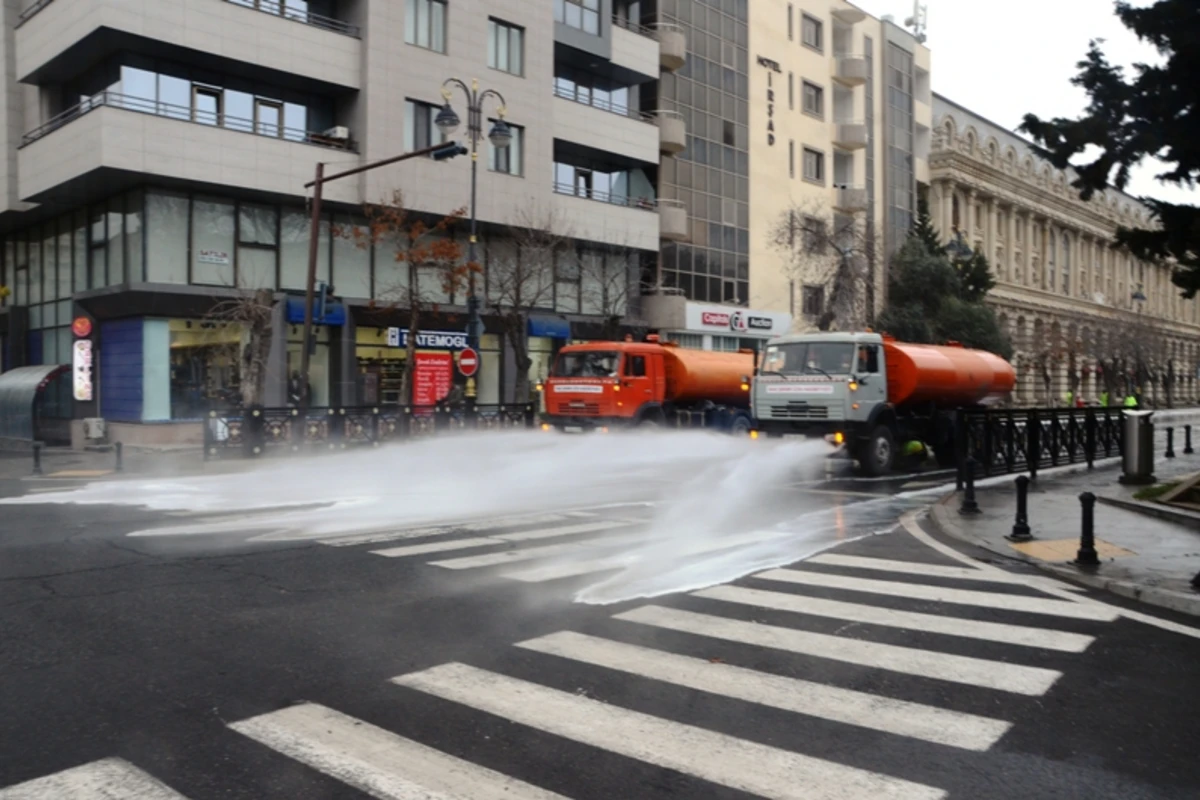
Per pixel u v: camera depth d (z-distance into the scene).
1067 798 3.90
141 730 4.64
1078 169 10.38
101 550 9.41
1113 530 10.91
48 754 4.34
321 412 22.00
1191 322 97.75
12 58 27.14
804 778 4.09
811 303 45.75
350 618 6.81
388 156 27.05
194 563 8.77
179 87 24.53
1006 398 23.00
